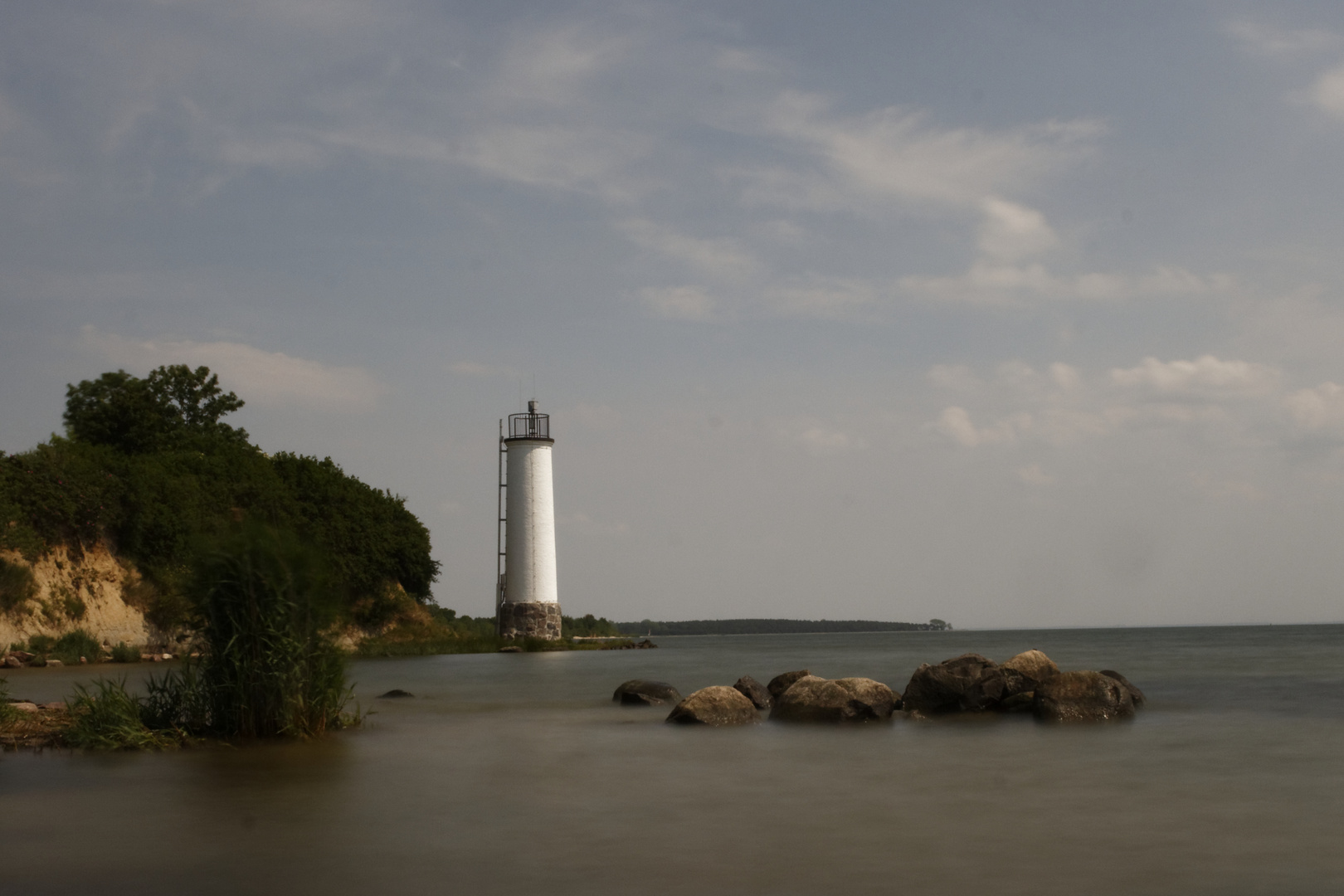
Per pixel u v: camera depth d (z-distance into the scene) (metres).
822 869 10.13
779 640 170.50
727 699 23.52
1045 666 25.69
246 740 18.83
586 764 17.05
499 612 76.81
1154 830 11.95
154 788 14.37
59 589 54.03
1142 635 174.25
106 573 57.44
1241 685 35.59
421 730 22.19
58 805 13.21
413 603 82.44
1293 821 12.46
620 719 24.86
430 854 10.71
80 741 18.00
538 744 19.70
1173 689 34.00
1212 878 9.84
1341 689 33.44
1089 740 20.19
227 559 19.03
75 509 55.88
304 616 19.69
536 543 74.94
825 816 12.74
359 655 68.00
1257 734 20.98
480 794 14.16
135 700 19.16
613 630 143.38
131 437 74.69
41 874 9.91
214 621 19.05
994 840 11.41
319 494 76.12
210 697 19.11
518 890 9.38
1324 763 17.23
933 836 11.59
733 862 10.41
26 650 49.78
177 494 62.53
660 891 9.33
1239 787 14.88
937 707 24.69
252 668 18.91
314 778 15.33
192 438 77.56
